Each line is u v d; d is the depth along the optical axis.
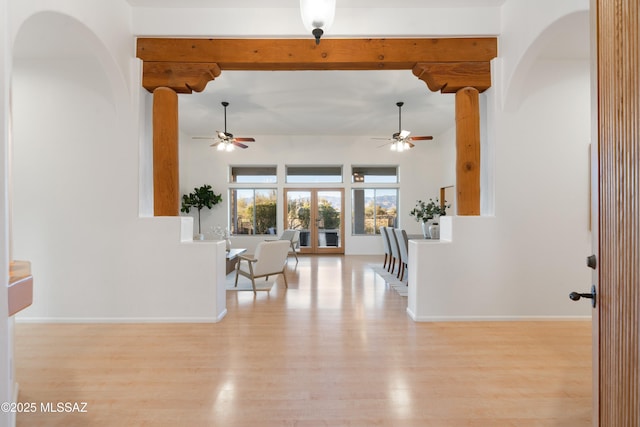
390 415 1.74
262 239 8.57
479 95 3.42
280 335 2.83
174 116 3.29
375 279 5.30
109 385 2.02
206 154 8.52
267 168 8.69
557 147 3.25
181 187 8.09
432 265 3.21
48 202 3.16
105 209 3.18
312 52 3.25
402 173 8.63
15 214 3.15
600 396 1.15
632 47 0.98
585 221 3.25
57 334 2.86
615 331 1.06
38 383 2.04
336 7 3.20
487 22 3.23
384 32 3.21
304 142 8.55
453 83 3.27
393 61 3.26
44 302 3.16
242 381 2.07
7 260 1.20
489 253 3.23
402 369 2.23
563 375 2.16
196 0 3.09
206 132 8.05
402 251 5.02
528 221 3.24
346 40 3.26
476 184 3.27
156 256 3.19
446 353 2.48
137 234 3.18
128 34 3.14
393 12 3.21
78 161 3.17
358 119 6.86
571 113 3.25
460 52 3.27
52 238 3.16
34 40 2.74
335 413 1.76
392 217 8.74
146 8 3.19
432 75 3.25
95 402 1.85
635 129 0.97
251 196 8.68
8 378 1.18
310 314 3.42
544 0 2.64
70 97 3.15
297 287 4.71
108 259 3.18
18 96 3.13
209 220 8.52
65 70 3.12
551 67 3.22
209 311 3.18
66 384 2.04
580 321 3.19
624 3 1.02
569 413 1.77
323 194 8.67
